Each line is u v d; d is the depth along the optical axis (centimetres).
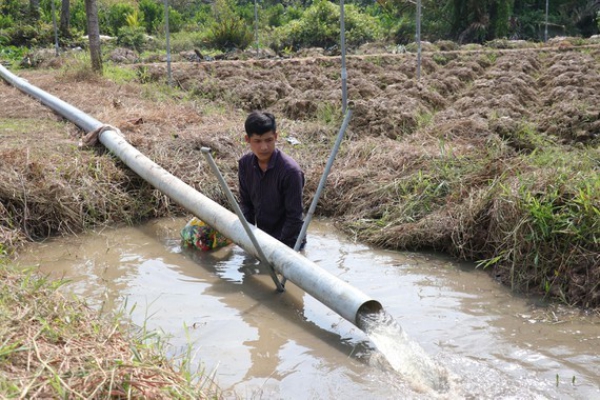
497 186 488
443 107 1002
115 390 251
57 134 716
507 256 439
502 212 458
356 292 358
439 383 310
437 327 371
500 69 1354
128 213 585
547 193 452
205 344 355
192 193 515
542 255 427
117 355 282
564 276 414
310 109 945
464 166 570
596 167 547
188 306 405
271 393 306
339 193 599
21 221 533
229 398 300
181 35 2742
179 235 548
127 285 438
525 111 904
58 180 562
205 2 3678
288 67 1335
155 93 1060
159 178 552
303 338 365
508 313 390
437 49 1802
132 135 695
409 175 588
